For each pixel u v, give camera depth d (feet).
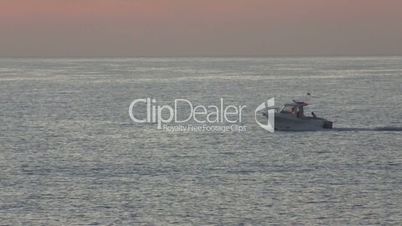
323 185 370.94
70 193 355.36
